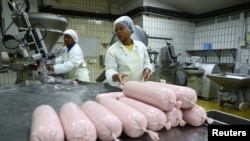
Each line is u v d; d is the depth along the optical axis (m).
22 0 2.92
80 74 2.00
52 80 1.60
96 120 0.54
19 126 0.67
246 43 3.44
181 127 0.65
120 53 1.55
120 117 0.58
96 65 4.16
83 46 3.95
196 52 4.57
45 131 0.46
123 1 4.19
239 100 2.98
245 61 3.47
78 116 0.55
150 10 3.77
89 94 1.18
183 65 4.04
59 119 0.59
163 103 0.60
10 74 3.07
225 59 3.91
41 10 3.41
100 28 4.13
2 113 0.82
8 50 1.96
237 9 3.46
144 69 1.61
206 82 3.61
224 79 3.00
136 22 4.04
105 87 1.41
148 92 0.67
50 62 1.80
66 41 1.97
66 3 3.77
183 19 4.33
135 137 0.56
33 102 1.00
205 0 3.67
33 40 1.57
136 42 1.67
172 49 3.89
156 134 0.55
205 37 4.33
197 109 0.65
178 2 3.90
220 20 3.95
